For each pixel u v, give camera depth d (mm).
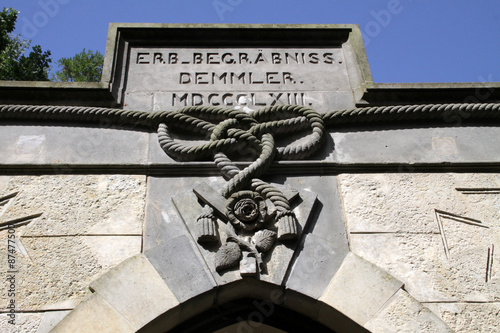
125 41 5285
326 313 3752
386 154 4551
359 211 4199
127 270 3748
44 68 8273
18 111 4602
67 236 3955
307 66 5215
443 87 4910
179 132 4637
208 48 5309
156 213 4109
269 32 5359
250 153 4504
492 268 3943
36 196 4156
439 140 4668
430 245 4039
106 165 4336
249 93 4941
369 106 4887
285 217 3975
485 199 4312
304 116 4676
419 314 3633
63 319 3508
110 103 4777
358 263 3863
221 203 4074
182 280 3721
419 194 4316
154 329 3627
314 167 4418
